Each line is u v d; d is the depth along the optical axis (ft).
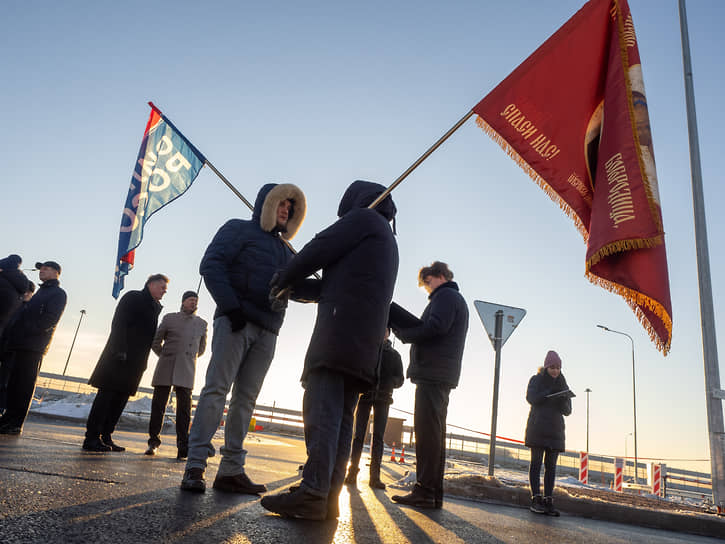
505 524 12.05
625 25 13.33
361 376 7.87
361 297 8.07
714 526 17.37
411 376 13.83
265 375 11.27
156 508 7.16
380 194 9.47
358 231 8.39
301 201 12.01
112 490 8.33
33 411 32.07
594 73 13.56
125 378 16.96
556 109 13.30
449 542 8.15
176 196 18.47
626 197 11.91
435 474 13.23
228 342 10.55
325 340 7.89
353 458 17.52
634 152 12.17
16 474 8.39
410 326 10.39
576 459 102.73
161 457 17.35
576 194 12.85
